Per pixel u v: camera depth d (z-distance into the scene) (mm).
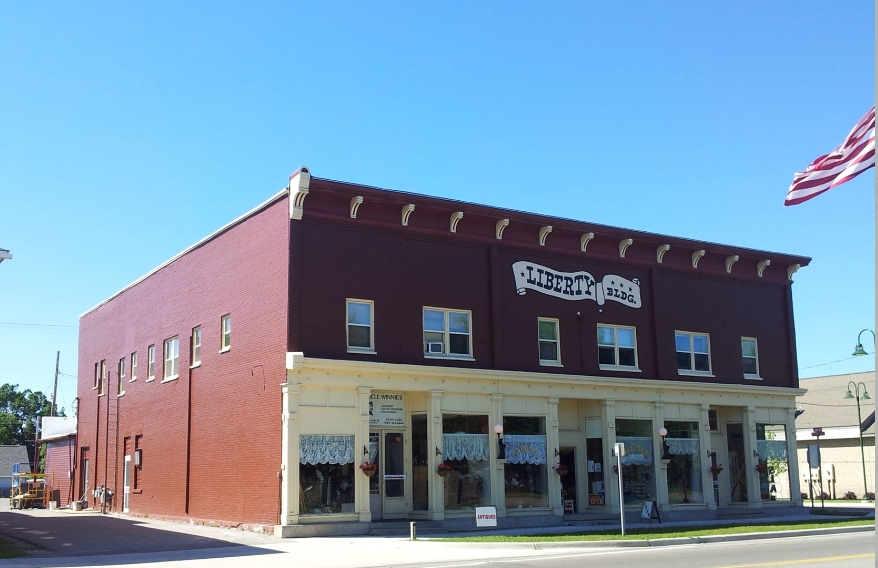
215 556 19578
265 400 26188
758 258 36844
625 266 33531
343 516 25172
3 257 21672
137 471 35719
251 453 26656
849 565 15852
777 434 36438
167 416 33125
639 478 32000
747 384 35812
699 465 33812
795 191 16719
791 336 37719
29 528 28156
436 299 28469
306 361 24797
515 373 29109
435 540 22734
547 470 29812
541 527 28219
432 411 27469
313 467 25000
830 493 51875
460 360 28578
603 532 25141
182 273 33250
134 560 18719
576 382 30656
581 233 32031
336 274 26484
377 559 18766
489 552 20438
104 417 40406
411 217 28266
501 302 29969
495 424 28688
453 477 27625
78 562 18281
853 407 53469
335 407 25703
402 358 27312
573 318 31641
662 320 33938
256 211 27984
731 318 36156
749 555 18250
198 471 30062
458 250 29344
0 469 83438
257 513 25922
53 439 47031
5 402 105750
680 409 33750
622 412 32156
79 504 41000
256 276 27578
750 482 34906
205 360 30500
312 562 18172
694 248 34875
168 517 31953
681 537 22562
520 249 30844
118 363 39406
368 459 25891
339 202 26766
